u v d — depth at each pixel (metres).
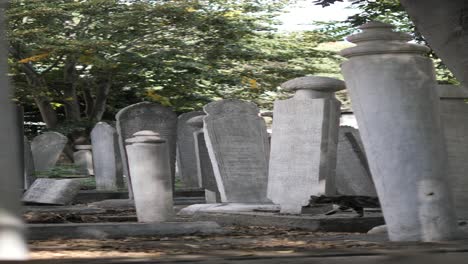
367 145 8.15
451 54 10.99
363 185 15.53
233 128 16.62
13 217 4.12
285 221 12.69
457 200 11.88
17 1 34.50
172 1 35.47
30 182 24.00
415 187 7.95
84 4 34.78
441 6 10.72
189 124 18.66
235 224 13.98
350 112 25.20
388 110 7.96
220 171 16.33
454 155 11.91
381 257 5.84
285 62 39.41
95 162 26.31
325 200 12.95
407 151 7.95
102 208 18.66
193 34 37.31
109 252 7.59
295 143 14.02
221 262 5.67
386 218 8.16
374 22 8.09
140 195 12.73
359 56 8.09
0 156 4.04
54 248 8.21
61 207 17.55
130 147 12.79
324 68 40.09
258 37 38.78
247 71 38.53
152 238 10.24
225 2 37.31
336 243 8.26
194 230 10.86
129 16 35.16
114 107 40.75
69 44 33.84
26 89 35.72
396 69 7.94
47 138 29.30
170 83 37.75
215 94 39.22
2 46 3.98
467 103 12.32
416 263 5.51
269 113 19.73
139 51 36.38
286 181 14.15
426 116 7.98
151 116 19.69
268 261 5.70
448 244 7.36
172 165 19.97
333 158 13.71
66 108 38.03
